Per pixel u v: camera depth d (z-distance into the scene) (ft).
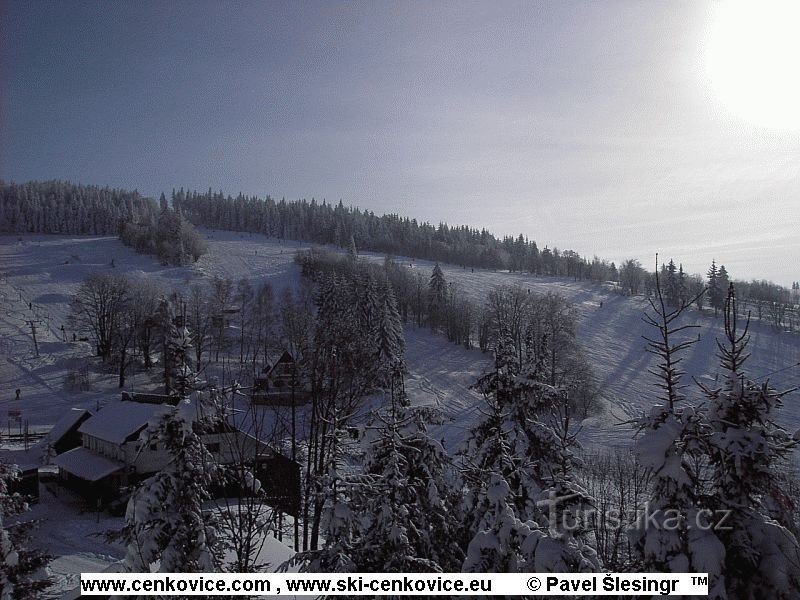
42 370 249.96
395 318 223.30
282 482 60.70
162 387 229.66
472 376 255.70
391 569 39.91
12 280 400.26
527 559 33.42
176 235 489.67
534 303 246.68
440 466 49.16
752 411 32.37
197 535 43.68
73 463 136.15
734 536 30.94
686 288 354.13
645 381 249.55
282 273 457.68
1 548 54.24
